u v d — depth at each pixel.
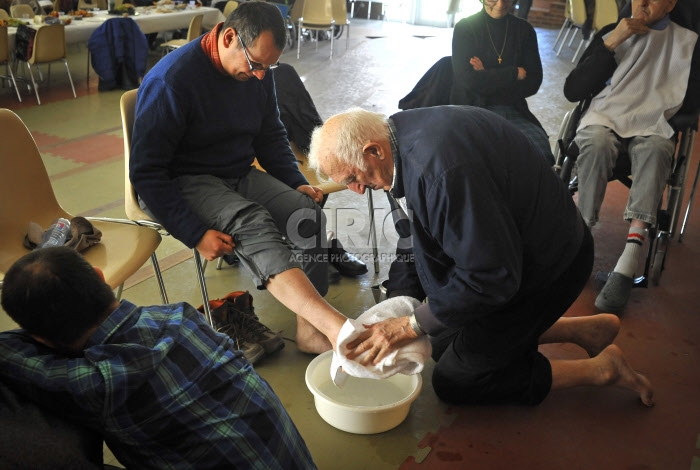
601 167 2.88
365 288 2.86
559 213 1.75
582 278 1.95
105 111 5.67
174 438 1.25
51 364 1.19
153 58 8.03
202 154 2.25
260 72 2.09
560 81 7.05
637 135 2.91
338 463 1.90
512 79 3.31
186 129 2.17
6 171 2.14
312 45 8.66
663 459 1.99
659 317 2.75
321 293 2.41
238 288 2.80
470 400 2.13
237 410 1.30
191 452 1.27
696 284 3.02
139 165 2.06
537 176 1.67
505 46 3.40
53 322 1.20
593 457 1.98
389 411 1.97
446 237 1.58
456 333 2.15
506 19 3.42
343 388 2.16
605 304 2.73
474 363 2.02
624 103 2.94
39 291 1.19
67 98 6.08
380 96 6.24
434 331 1.73
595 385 2.16
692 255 3.30
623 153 2.97
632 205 2.81
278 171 2.50
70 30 6.28
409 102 3.50
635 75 2.93
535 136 3.25
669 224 2.92
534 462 1.95
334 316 1.98
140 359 1.21
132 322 1.27
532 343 2.07
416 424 2.08
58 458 1.12
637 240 2.77
